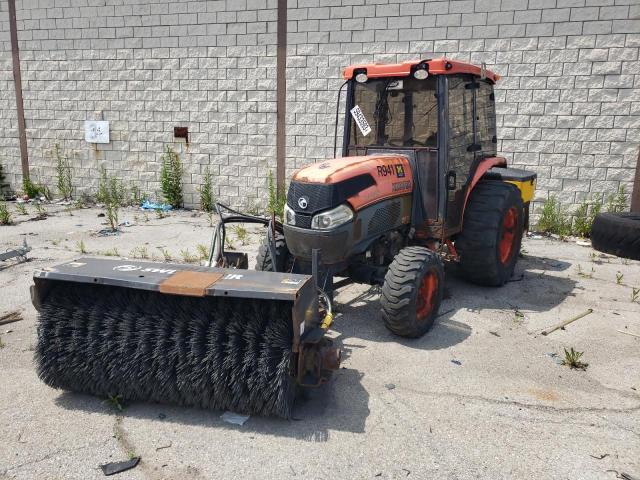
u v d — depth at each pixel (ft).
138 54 33.96
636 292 18.51
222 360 10.96
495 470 9.83
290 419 11.24
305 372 11.38
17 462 9.92
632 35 25.76
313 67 30.66
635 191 26.96
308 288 11.08
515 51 27.43
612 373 13.42
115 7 33.78
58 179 37.65
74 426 11.02
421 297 14.75
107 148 36.01
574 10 26.27
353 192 14.35
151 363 11.27
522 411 11.72
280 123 31.89
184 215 32.86
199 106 33.37
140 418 11.31
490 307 17.61
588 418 11.49
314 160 31.68
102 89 35.27
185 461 9.98
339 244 14.07
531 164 28.30
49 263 22.16
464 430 11.02
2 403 11.84
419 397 12.21
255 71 31.81
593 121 27.02
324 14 29.89
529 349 14.65
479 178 18.88
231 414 11.35
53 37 35.60
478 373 13.32
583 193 27.76
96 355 11.48
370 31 29.35
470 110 18.13
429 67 15.75
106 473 9.61
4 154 38.52
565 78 26.99
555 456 10.23
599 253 24.56
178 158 34.47
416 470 9.80
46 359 11.75
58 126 36.88
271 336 10.80
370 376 13.10
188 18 32.45
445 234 16.80
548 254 24.35
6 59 37.09
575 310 17.44
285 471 9.73
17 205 35.22
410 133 16.93
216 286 10.61
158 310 11.37
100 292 11.84
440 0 27.96
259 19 31.12
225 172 33.68
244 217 16.44
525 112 27.86
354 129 17.83
